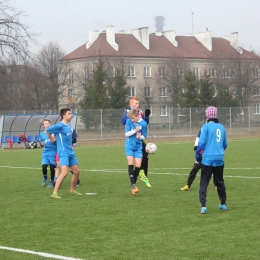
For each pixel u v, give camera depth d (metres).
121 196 15.99
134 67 102.88
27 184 19.72
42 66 94.88
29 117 49.75
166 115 64.31
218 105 79.75
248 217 12.07
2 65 61.69
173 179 20.41
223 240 9.88
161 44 107.81
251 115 69.00
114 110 58.78
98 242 9.97
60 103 99.31
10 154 38.44
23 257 8.98
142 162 17.28
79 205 14.38
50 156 18.84
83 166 26.84
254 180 19.45
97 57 96.62
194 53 107.88
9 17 59.94
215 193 16.11
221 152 12.57
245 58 98.12
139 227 11.23
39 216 12.82
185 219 11.99
